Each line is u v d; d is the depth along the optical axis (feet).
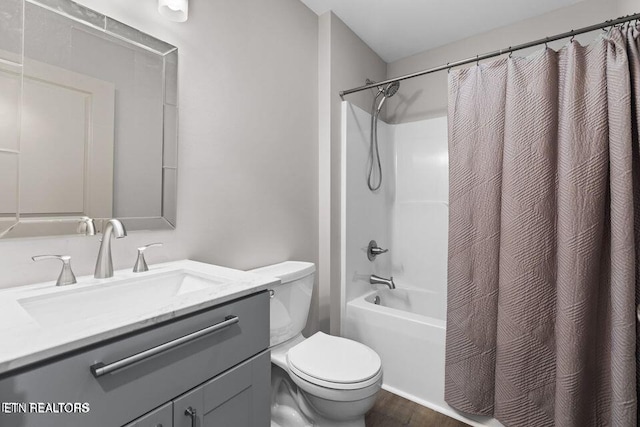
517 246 4.83
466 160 5.45
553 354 4.70
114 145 3.53
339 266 6.90
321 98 6.75
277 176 5.73
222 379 2.73
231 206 4.88
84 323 2.02
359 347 4.80
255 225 5.29
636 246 4.29
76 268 3.27
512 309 4.85
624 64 4.23
